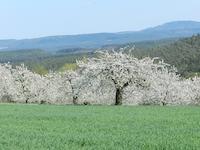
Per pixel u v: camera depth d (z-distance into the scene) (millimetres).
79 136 24562
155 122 33281
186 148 20500
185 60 147875
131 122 33344
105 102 69250
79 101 71438
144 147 20984
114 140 23125
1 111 45000
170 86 66750
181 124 31844
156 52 160875
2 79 75688
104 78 63562
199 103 70375
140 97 66312
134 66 63219
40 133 26312
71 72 73938
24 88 76188
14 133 26219
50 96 75500
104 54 64875
